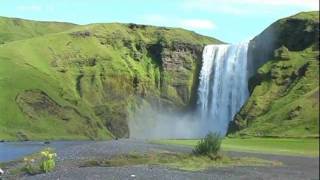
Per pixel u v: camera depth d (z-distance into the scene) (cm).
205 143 7256
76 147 10994
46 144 18662
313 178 5034
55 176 5184
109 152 8856
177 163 6644
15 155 11256
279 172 5591
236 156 7881
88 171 5491
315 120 17825
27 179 5212
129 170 5609
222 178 5019
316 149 10419
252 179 4959
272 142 13212
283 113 19650
